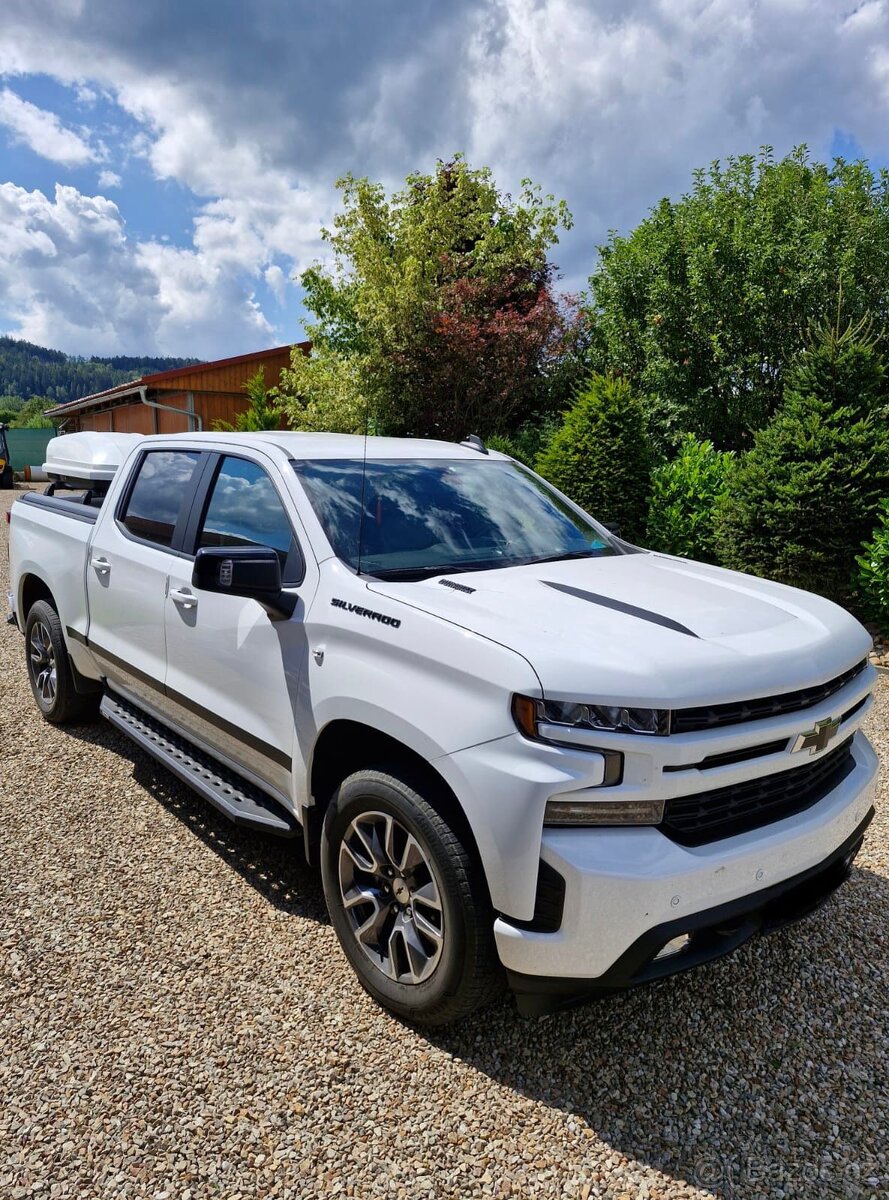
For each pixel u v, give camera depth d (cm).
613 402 943
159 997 279
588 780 217
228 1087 241
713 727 230
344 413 1349
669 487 915
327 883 289
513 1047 260
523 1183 212
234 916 326
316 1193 208
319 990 284
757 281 1129
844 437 750
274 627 309
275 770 319
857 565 763
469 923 236
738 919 246
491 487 384
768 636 261
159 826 397
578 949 219
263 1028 265
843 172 1188
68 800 424
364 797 266
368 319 1335
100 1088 240
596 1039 264
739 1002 282
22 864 361
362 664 267
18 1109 232
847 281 1072
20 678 636
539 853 219
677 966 232
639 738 218
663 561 358
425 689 246
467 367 1310
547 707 220
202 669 355
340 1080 244
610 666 225
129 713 439
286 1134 225
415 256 1349
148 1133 225
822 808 258
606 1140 225
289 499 329
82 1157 218
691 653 238
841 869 277
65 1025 265
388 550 313
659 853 220
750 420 1147
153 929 316
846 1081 248
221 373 2080
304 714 292
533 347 1324
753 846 234
